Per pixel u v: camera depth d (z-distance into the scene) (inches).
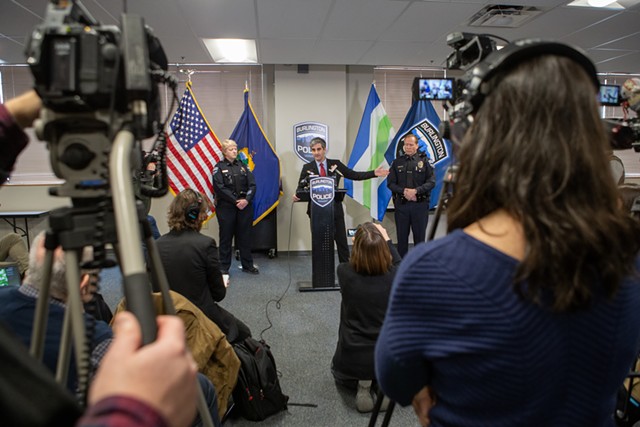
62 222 18.1
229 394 68.4
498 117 18.0
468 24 135.3
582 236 15.6
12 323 34.8
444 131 26.6
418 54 168.9
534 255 15.9
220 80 191.6
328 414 75.4
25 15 121.2
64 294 36.4
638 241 17.8
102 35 18.2
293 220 195.2
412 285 18.5
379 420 73.5
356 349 75.0
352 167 182.5
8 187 181.2
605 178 17.0
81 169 18.8
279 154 191.8
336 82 190.4
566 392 17.7
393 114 202.8
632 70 203.9
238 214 166.4
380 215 185.3
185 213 78.1
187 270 75.5
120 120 18.4
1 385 11.7
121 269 18.3
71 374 33.8
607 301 17.4
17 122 20.1
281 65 186.9
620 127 37.4
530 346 16.7
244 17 126.3
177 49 160.4
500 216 18.4
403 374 19.8
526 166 16.6
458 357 17.8
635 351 19.7
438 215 26.3
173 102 23.6
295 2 115.6
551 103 16.9
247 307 127.9
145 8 118.6
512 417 17.7
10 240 107.3
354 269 76.9
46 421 12.1
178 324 13.7
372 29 138.5
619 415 52.5
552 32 144.5
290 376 88.0
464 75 27.4
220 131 194.5
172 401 11.8
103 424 10.3
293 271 169.6
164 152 24.3
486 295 17.1
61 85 17.4
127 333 12.7
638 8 124.2
